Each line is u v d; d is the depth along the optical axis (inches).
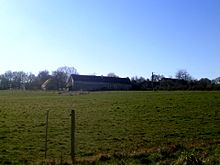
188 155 693.3
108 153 885.2
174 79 5856.3
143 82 6323.8
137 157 785.6
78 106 2363.4
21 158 910.4
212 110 1895.9
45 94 4158.5
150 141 1139.9
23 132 1331.2
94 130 1373.0
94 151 994.7
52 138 1203.2
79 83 6870.1
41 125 1513.3
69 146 1069.1
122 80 7145.7
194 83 5295.3
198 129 1354.6
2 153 968.3
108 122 1590.8
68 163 748.0
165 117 1707.7
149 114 1831.9
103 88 6530.5
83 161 758.5
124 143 1110.4
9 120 1686.8
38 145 1083.3
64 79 7613.2
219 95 2807.6
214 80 5201.8
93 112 1984.5
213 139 1135.0
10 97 3592.5
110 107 2223.2
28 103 2716.5
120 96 3216.0
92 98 3100.4
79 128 1424.7
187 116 1715.1
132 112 1935.3
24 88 7755.9
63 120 1667.1
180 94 3107.8
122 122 1583.4
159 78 6028.5
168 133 1283.2
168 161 732.0
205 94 2989.7
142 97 2947.8
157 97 2851.9
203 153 797.2
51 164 750.5
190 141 1099.3
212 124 1471.5
